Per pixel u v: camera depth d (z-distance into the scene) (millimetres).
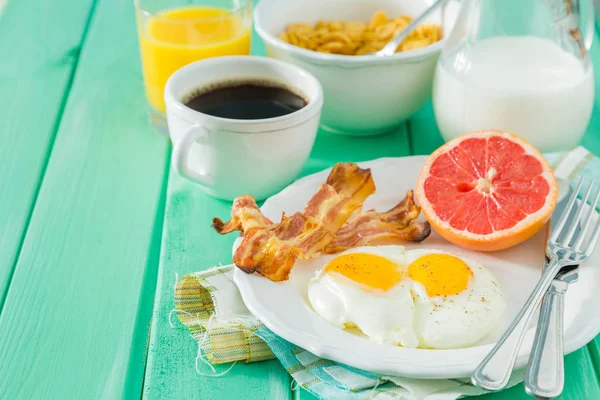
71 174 819
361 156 836
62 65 964
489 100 770
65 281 718
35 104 904
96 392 645
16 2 1075
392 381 629
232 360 655
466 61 786
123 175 819
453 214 720
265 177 771
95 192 801
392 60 794
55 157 839
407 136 861
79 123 879
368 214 731
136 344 678
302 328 644
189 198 794
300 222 709
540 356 609
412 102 834
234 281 676
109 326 686
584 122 793
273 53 831
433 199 732
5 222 772
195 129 743
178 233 757
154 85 849
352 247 711
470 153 737
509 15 792
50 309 696
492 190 720
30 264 732
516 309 673
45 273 725
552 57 785
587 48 796
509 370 604
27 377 651
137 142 857
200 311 683
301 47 866
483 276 680
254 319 669
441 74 800
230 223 719
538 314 653
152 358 660
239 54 856
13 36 1011
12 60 971
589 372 650
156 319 684
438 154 745
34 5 1070
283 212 713
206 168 766
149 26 832
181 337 673
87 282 718
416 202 751
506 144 732
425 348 646
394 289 660
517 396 632
